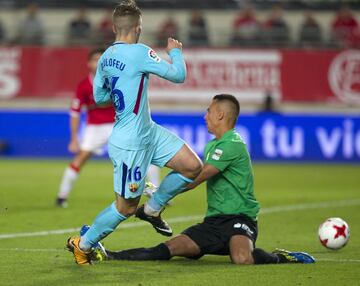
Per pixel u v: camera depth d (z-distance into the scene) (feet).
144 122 88.22
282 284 81.92
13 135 266.57
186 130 258.16
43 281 82.53
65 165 244.22
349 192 185.26
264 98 266.16
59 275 85.56
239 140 93.91
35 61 268.62
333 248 103.96
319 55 266.77
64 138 264.93
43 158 265.13
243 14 277.44
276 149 260.42
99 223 88.53
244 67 266.57
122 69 87.45
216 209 93.86
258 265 91.50
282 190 188.14
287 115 259.60
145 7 296.71
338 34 272.72
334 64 266.98
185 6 299.79
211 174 92.43
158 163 90.79
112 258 94.22
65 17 296.30
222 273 86.94
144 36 274.16
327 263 94.27
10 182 197.26
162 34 273.54
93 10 296.71
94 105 153.17
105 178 212.84
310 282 83.05
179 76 88.28
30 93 268.62
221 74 266.36
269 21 276.41
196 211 149.18
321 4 297.53
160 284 81.30
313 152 259.80
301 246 109.29
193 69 266.57
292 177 219.61
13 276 85.10
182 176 90.94
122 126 88.28
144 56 87.51
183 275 85.87
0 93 269.23
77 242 90.17
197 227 94.43
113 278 84.12
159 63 87.56
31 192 176.76
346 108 270.67
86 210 148.25
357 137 258.16
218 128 94.99
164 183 91.50
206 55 266.36
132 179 88.02
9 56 269.23
